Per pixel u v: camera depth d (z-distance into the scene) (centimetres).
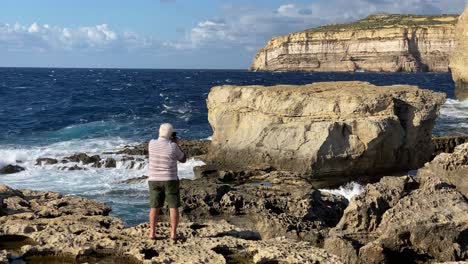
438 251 998
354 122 2005
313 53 19100
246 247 847
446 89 7931
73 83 8725
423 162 2173
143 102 5172
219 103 2361
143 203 1631
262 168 2034
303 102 2109
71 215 1134
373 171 2059
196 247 825
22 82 8725
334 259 802
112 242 840
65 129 3325
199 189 1458
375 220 1101
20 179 1981
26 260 793
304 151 2009
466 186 1284
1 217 1074
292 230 1225
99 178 1997
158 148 837
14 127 3366
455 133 3188
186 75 14938
